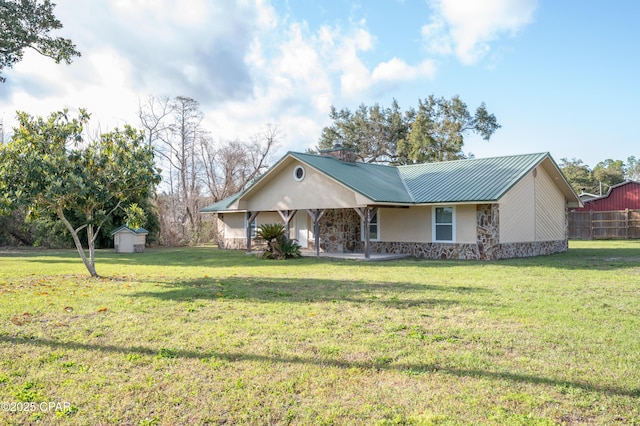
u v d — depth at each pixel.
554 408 3.47
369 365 4.45
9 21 16.62
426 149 35.62
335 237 19.67
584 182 52.31
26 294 8.46
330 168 17.59
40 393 3.79
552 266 13.13
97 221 10.99
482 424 3.21
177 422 3.30
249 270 13.04
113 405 3.58
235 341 5.22
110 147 10.59
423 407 3.51
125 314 6.66
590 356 4.67
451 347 5.00
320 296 8.18
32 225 26.06
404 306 7.21
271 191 19.25
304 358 4.65
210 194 38.91
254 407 3.53
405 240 18.20
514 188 16.56
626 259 15.12
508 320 6.23
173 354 4.79
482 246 15.77
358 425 3.24
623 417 3.31
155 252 22.30
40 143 10.08
